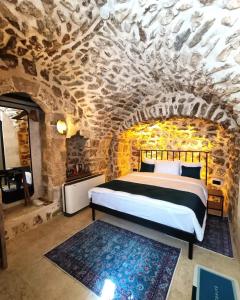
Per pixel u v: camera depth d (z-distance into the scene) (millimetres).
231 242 2242
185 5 1162
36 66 2330
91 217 2910
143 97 3279
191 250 1903
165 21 1331
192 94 2984
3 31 1661
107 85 2789
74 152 3744
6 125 2535
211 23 1202
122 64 2289
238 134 2553
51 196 2914
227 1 1042
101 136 3914
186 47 1472
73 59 2229
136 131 4473
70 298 1446
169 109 3254
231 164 2971
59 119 2867
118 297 1451
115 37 1804
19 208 2668
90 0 1438
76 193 3031
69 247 2102
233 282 1597
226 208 3207
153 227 2180
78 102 3172
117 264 1818
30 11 1477
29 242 2209
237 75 1502
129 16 1447
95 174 3697
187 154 3965
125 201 2385
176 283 1585
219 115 2818
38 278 1646
